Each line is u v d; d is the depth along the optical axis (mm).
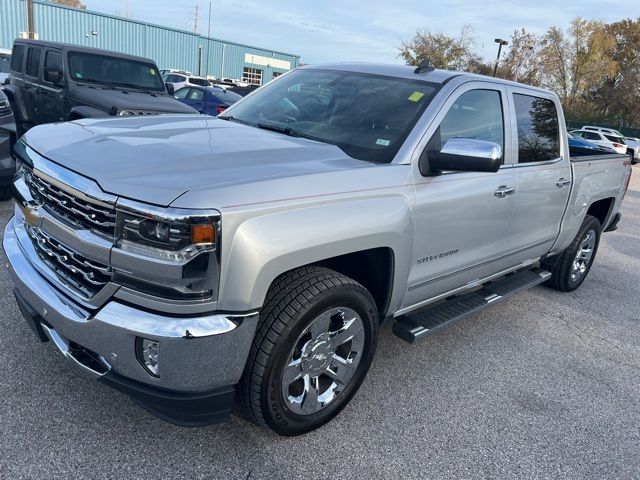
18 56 10430
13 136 5824
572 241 5395
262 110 3855
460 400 3463
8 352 3326
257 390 2541
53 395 2980
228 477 2568
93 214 2357
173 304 2254
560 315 5172
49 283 2658
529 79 53625
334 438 2936
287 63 47750
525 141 4199
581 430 3312
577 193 4941
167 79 24484
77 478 2447
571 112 56469
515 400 3553
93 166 2461
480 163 2938
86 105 8562
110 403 2975
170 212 2164
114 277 2334
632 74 56125
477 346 4293
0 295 4016
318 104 3707
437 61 46906
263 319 2527
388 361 3836
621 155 5859
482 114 3760
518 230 4199
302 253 2502
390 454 2867
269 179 2469
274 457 2734
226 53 42719
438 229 3303
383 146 3186
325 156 2980
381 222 2838
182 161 2533
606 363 4273
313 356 2771
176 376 2326
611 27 62156
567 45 56031
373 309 2977
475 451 2984
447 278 3615
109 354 2371
